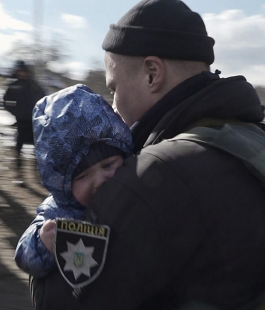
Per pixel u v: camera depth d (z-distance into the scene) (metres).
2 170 8.03
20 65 7.27
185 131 1.28
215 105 1.27
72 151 1.27
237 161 1.22
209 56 1.34
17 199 6.51
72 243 1.19
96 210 1.21
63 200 1.33
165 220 1.15
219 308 1.17
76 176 1.29
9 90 7.34
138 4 1.34
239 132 1.26
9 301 3.46
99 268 1.16
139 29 1.31
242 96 1.29
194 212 1.16
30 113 7.27
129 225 1.16
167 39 1.30
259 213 1.20
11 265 4.10
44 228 1.27
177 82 1.32
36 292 1.28
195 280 1.17
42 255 1.28
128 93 1.36
